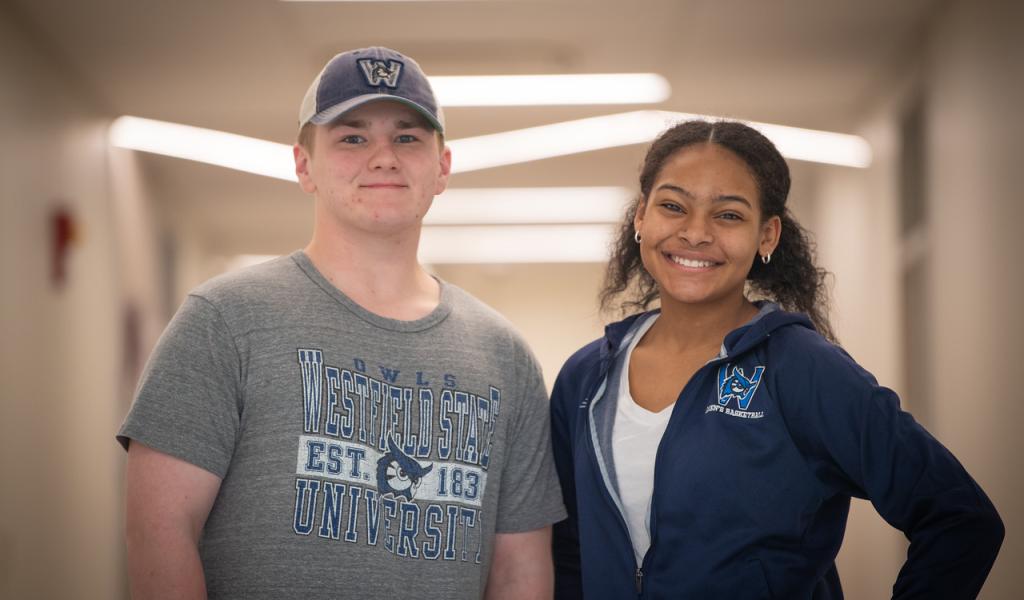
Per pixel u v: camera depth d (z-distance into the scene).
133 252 7.39
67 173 6.09
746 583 2.15
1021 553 4.27
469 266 11.28
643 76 6.29
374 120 2.38
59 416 5.80
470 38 5.83
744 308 2.44
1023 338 4.21
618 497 2.30
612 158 7.61
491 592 2.45
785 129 7.01
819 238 8.25
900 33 5.78
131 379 7.32
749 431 2.19
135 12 5.52
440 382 2.32
